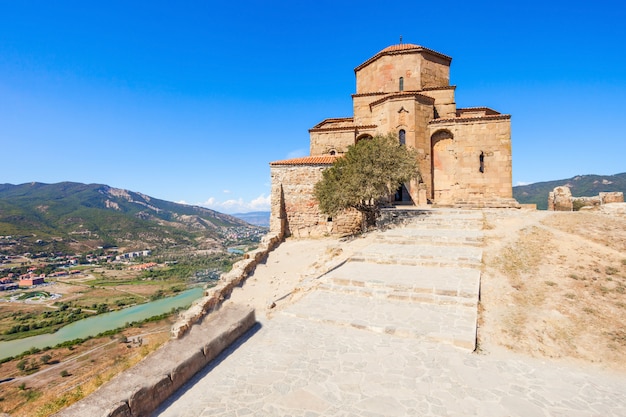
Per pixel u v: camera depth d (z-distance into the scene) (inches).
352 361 277.1
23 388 908.0
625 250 524.4
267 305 518.3
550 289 419.2
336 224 981.8
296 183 1000.9
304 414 208.8
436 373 257.4
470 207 1011.9
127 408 200.2
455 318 354.0
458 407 214.8
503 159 1055.6
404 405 216.4
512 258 528.1
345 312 384.2
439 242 647.1
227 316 351.3
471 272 487.5
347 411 210.8
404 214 878.4
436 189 1116.5
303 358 284.5
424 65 1194.6
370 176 793.6
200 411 216.5
